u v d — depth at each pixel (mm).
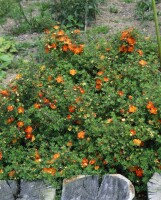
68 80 1737
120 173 1462
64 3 2311
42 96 1626
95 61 1767
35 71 1713
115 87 1666
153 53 1819
